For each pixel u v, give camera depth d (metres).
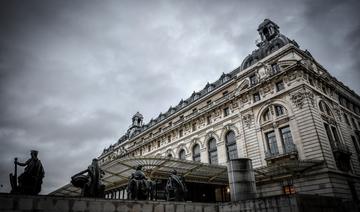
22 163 11.10
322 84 31.31
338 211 14.05
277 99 29.22
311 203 12.38
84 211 9.95
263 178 27.44
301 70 28.09
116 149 66.44
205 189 31.39
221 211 14.43
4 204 8.34
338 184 23.08
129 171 25.84
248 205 13.31
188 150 39.31
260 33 37.84
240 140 31.95
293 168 24.14
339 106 32.50
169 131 44.09
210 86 43.66
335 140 28.02
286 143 27.36
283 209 11.93
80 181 13.75
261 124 30.17
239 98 33.66
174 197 15.04
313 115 25.75
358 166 28.20
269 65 31.62
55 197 9.46
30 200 8.91
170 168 25.95
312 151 24.58
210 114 37.69
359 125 35.75
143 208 11.58
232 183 16.23
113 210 10.68
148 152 49.00
